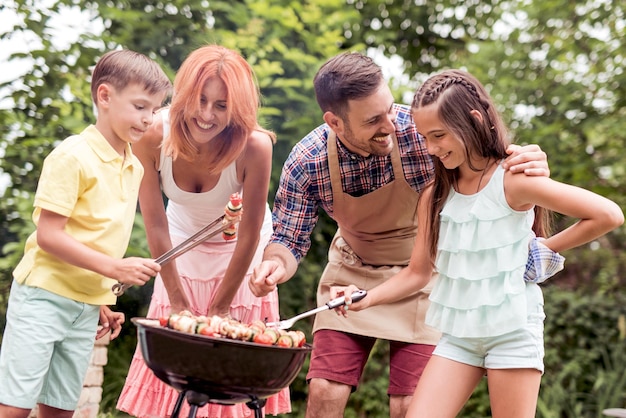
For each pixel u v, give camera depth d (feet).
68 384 8.32
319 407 9.56
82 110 17.40
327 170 9.26
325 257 19.79
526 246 7.90
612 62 22.18
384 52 24.56
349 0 23.72
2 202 16.92
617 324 20.45
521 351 7.79
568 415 19.60
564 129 22.67
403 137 9.09
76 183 7.89
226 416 9.84
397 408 9.57
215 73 8.04
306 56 18.61
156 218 9.41
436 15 24.66
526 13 23.07
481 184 8.10
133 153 9.04
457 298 8.11
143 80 8.11
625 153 22.31
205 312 9.91
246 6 19.77
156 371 7.02
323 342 9.68
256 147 8.93
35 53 17.28
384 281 9.74
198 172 9.06
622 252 23.52
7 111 16.78
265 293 8.72
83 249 7.78
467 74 8.17
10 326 8.00
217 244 9.90
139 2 19.29
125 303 16.84
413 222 9.62
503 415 7.92
